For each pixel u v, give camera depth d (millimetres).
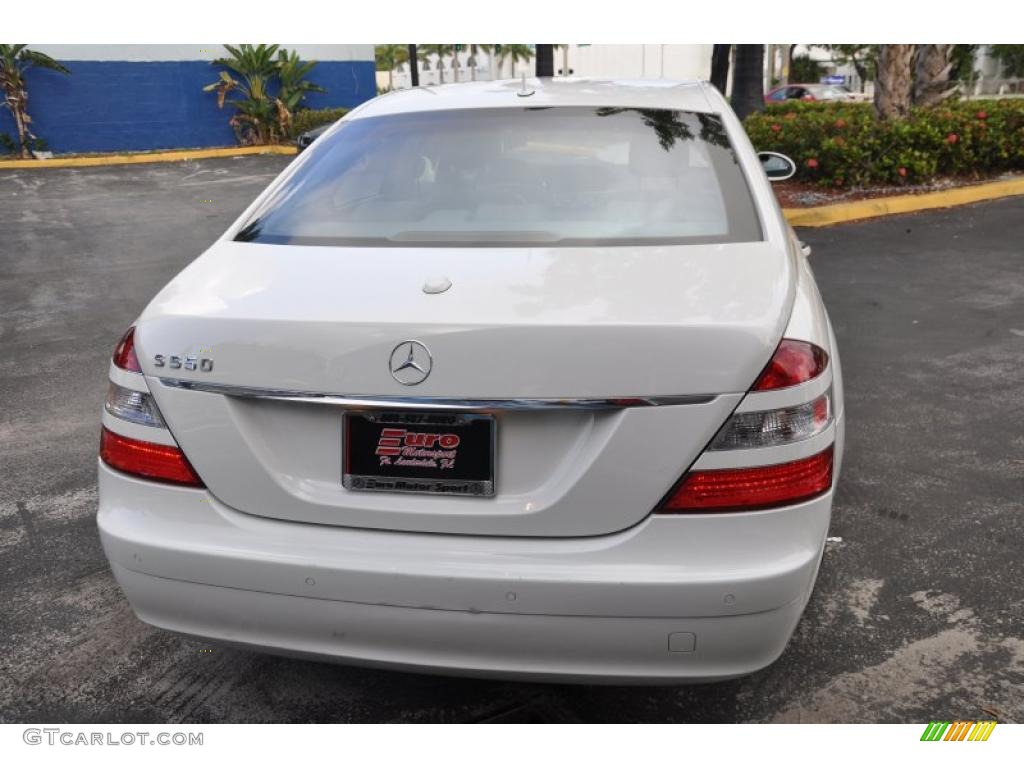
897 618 2781
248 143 21531
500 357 1810
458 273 2064
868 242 8422
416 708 2436
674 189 2477
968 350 5359
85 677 2580
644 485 1823
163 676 2584
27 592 3002
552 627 1854
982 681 2498
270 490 1960
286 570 1923
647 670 1884
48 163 17969
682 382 1796
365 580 1892
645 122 2766
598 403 1799
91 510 3572
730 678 1919
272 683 2549
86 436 4336
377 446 1914
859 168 10461
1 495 3705
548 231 2322
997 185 10500
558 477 1865
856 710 2396
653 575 1816
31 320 6641
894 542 3219
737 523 1830
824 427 1911
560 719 2381
